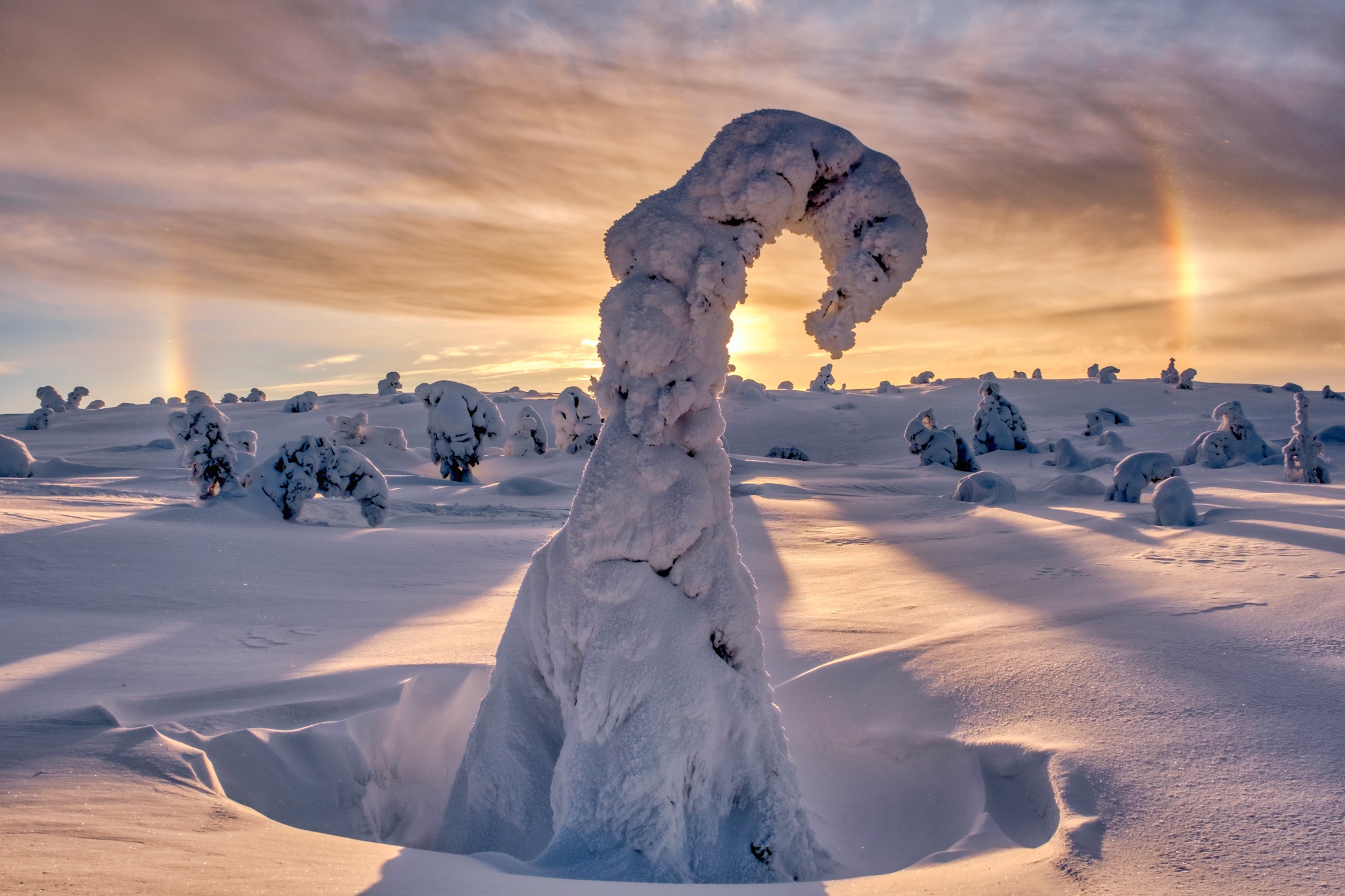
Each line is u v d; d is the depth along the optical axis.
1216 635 6.29
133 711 5.24
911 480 31.53
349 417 39.31
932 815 4.69
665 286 4.20
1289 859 3.12
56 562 11.39
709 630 4.15
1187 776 3.93
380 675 6.21
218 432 19.53
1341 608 6.75
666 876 3.56
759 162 4.05
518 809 4.30
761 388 71.94
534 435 39.28
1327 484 22.20
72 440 59.47
